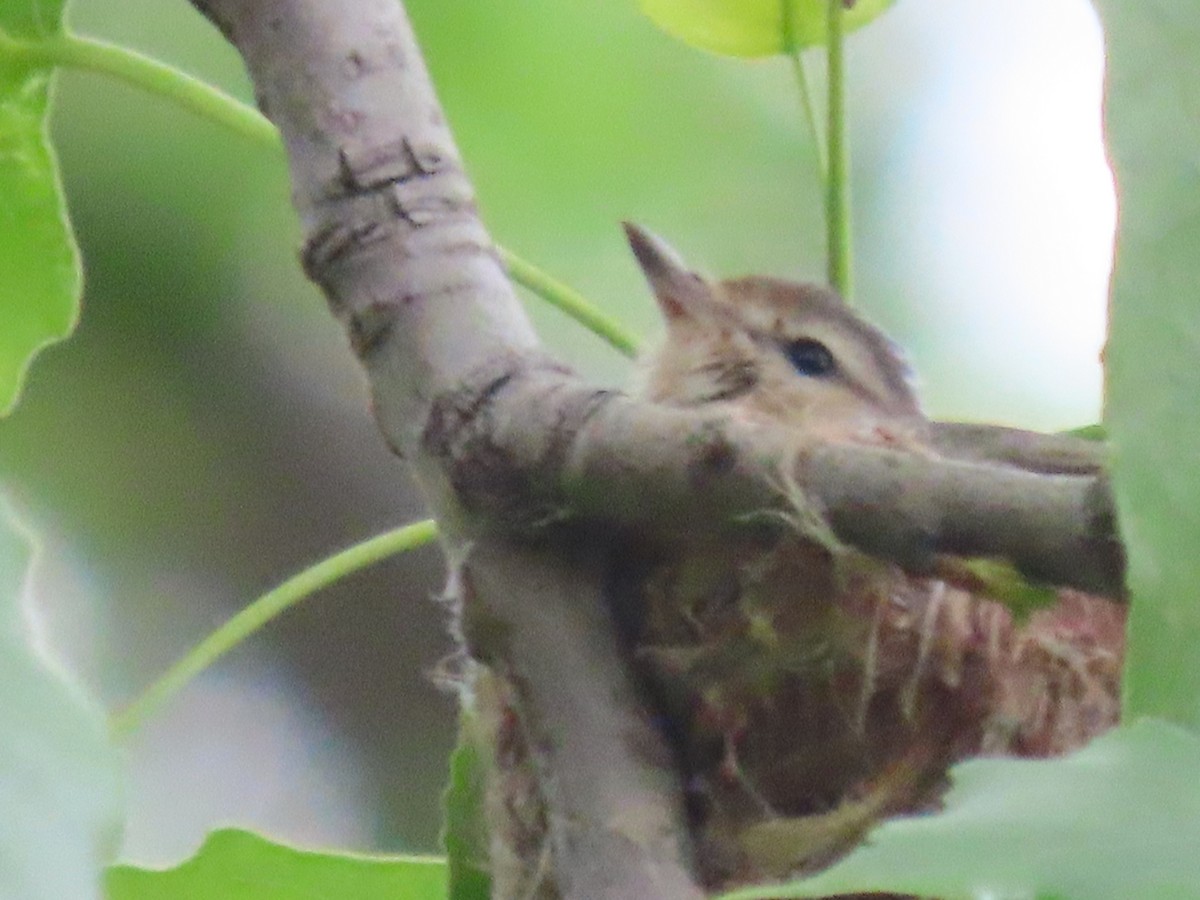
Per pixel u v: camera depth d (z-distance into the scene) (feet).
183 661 6.41
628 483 6.32
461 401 6.34
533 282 6.43
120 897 6.43
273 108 6.38
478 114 6.68
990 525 5.59
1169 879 3.82
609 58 6.69
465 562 6.34
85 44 6.43
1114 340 4.33
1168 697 4.25
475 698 6.43
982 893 3.84
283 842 6.43
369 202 6.37
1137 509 4.28
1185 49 4.36
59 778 3.99
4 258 6.45
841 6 6.44
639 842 6.31
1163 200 4.33
